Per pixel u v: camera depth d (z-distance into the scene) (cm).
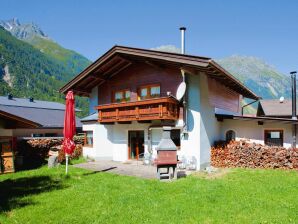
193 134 1528
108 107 1797
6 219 738
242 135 1780
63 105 4419
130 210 793
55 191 1016
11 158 1492
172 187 1049
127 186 1076
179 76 1605
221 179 1200
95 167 1602
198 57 1359
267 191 966
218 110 1811
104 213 773
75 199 908
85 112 9331
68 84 1997
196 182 1132
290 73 2150
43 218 745
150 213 766
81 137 2322
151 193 962
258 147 1528
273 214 745
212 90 1716
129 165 1686
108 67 1906
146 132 1753
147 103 1562
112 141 2005
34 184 1141
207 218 726
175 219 723
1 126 1481
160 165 1205
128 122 1827
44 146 1961
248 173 1332
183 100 1566
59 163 1681
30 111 3438
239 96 2412
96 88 2094
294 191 965
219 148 1641
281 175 1266
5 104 3416
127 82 1878
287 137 1653
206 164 1578
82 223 710
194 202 850
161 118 1498
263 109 2698
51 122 3169
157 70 1716
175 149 1219
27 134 2798
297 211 765
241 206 807
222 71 1491
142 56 1595
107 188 1044
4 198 935
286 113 2558
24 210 810
